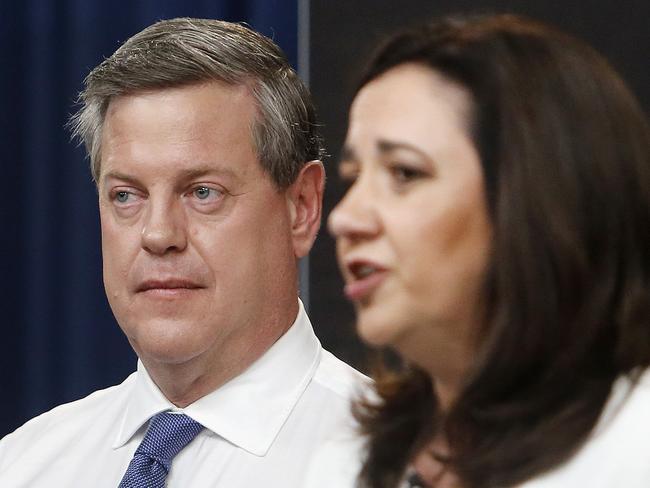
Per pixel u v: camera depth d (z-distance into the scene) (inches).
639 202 69.6
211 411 163.3
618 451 69.7
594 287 68.9
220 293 156.9
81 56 244.4
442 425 77.2
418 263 67.2
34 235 247.1
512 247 67.3
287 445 161.5
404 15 198.4
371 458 83.2
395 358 91.7
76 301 247.1
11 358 247.4
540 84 68.7
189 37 159.9
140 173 154.9
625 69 185.9
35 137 246.2
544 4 188.9
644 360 71.2
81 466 173.5
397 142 67.5
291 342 167.6
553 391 70.4
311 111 171.5
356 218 68.0
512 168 67.4
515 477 70.4
